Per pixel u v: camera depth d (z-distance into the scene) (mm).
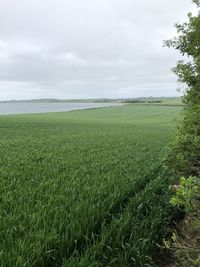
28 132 34031
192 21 8648
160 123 71938
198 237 5871
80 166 12430
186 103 8906
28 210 6500
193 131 7965
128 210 6852
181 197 4488
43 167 12109
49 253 4852
